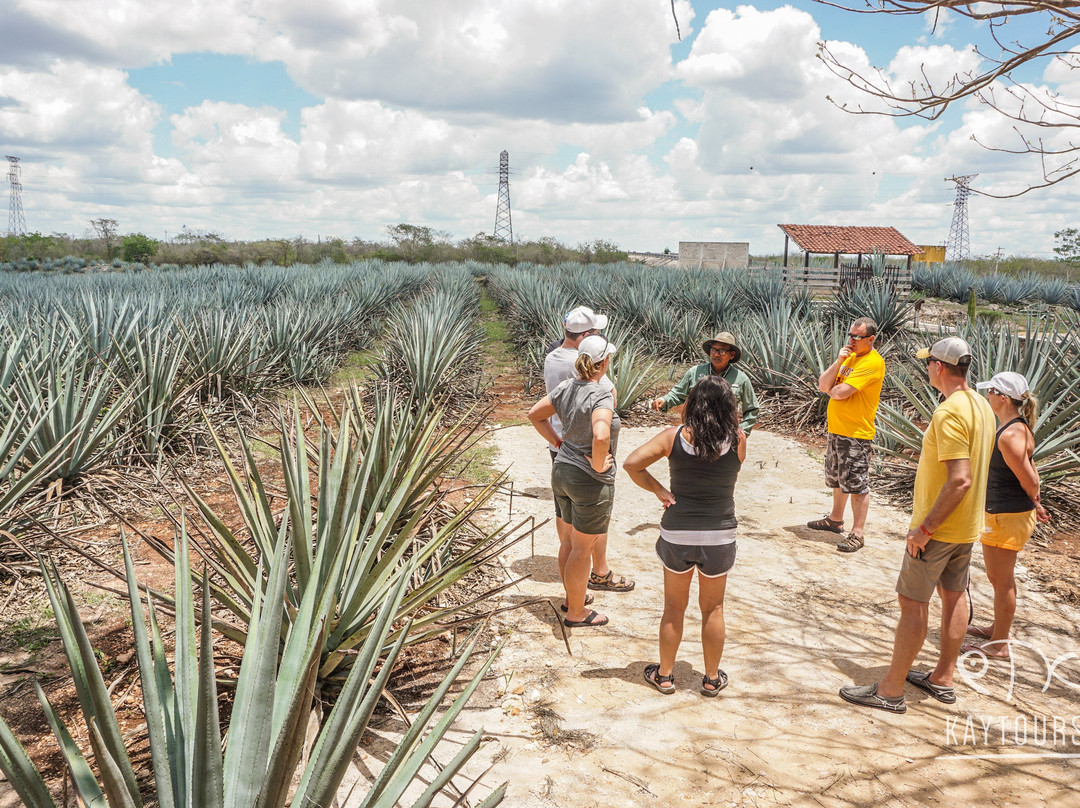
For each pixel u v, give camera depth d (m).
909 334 13.39
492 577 4.46
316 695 2.86
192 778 1.73
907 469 6.50
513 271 34.00
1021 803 2.55
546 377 4.51
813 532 5.40
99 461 5.74
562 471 3.67
